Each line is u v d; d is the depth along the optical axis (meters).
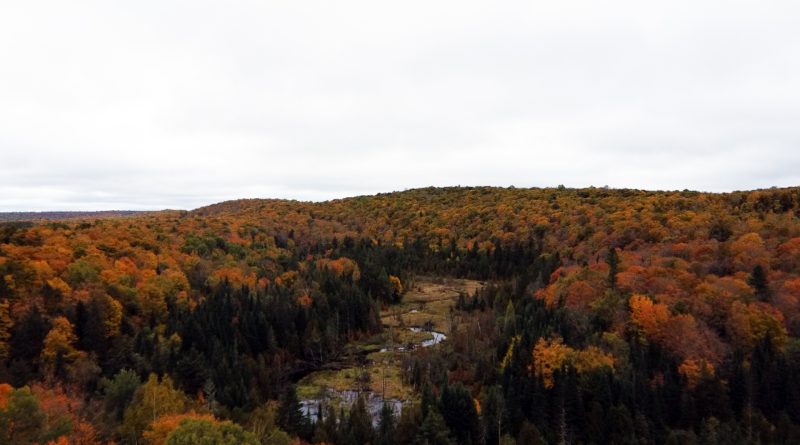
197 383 82.44
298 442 64.25
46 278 97.56
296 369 107.75
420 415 69.00
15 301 88.50
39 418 52.66
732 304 84.88
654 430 65.50
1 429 49.22
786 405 68.62
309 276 157.88
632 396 68.81
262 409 69.50
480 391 81.75
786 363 71.31
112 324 93.38
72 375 78.50
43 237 122.81
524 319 94.94
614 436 62.88
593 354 76.56
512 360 80.69
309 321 119.19
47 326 84.12
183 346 96.56
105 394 71.62
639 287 95.69
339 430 68.38
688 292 91.12
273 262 169.12
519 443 62.91
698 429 67.12
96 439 55.84
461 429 67.94
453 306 148.38
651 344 82.12
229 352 94.44
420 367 97.31
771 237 113.81
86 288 100.81
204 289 132.12
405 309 151.25
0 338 81.88
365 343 123.50
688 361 74.81
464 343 105.38
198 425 47.84
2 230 118.94
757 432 62.97
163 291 114.00
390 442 67.00
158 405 58.66
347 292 137.12
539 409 69.00
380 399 89.69
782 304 85.19
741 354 76.75
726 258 105.25
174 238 162.12
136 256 129.38
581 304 95.81
